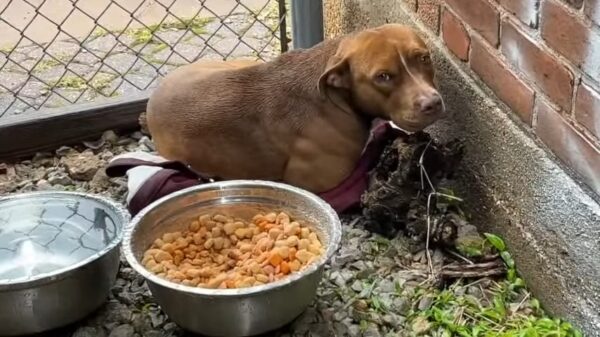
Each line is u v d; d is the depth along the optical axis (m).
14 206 1.42
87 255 1.34
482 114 1.44
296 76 1.52
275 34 2.05
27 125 1.72
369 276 1.39
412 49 1.42
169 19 2.24
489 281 1.38
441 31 1.57
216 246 1.38
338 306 1.33
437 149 1.47
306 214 1.38
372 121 1.56
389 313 1.32
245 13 2.25
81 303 1.27
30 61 2.07
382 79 1.42
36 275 1.24
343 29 1.91
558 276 1.28
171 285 1.19
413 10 1.65
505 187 1.39
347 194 1.52
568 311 1.26
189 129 1.54
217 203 1.42
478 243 1.42
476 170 1.48
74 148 1.76
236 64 1.68
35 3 2.32
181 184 1.50
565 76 1.20
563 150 1.24
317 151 1.51
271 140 1.52
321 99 1.49
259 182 1.41
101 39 2.16
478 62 1.45
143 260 1.30
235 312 1.19
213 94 1.54
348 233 1.49
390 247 1.45
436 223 1.42
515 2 1.30
